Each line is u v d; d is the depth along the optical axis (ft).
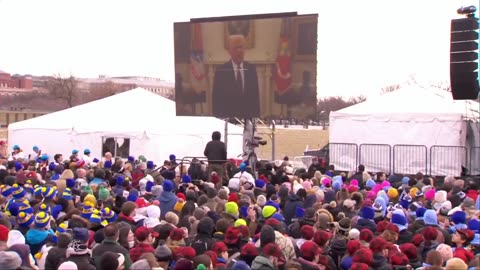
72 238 24.03
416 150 76.84
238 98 68.80
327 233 26.63
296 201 37.73
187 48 71.20
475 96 36.37
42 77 391.04
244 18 68.03
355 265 22.04
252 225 31.09
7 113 320.09
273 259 22.79
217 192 38.01
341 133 81.10
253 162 66.85
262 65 67.41
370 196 41.81
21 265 21.30
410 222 37.22
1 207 33.42
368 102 83.05
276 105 67.15
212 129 96.32
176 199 36.14
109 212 30.37
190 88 71.36
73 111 101.04
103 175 43.52
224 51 69.21
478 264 23.72
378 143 78.89
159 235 25.70
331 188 44.78
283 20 66.18
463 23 35.83
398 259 23.82
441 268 20.99
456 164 74.84
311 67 65.31
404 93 82.89
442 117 75.77
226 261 24.32
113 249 23.29
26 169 52.70
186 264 20.20
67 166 54.54
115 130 92.43
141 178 47.70
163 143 91.15
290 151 154.51
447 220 34.19
